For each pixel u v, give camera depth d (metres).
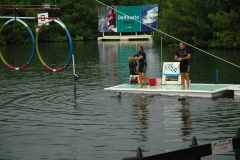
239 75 32.41
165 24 68.94
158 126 18.72
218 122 19.16
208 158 14.66
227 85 26.69
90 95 25.97
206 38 66.94
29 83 31.31
